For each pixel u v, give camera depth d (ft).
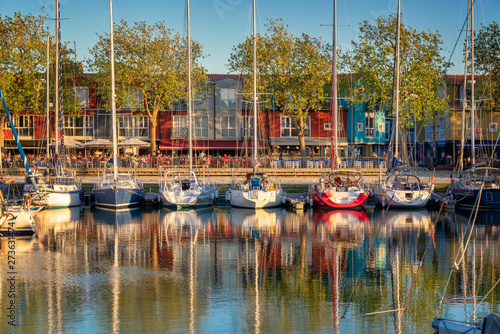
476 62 169.78
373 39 176.55
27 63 168.25
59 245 84.43
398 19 133.90
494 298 59.00
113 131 122.83
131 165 171.42
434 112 183.32
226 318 53.26
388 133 234.58
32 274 68.13
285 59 181.47
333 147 127.24
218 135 213.46
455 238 89.97
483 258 76.64
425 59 172.55
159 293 60.80
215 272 69.26
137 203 126.31
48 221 106.42
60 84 128.06
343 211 119.55
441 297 59.47
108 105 184.44
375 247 83.15
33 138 203.31
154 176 164.14
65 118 210.79
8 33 167.22
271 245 84.84
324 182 124.67
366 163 171.73
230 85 214.28
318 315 54.13
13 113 172.35
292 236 91.61
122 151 209.67
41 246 83.66
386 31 174.19
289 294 60.54
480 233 94.27
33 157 172.76
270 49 181.68
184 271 69.77
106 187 123.13
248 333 49.80
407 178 126.41
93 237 90.58
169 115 212.64
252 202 120.98
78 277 66.90
